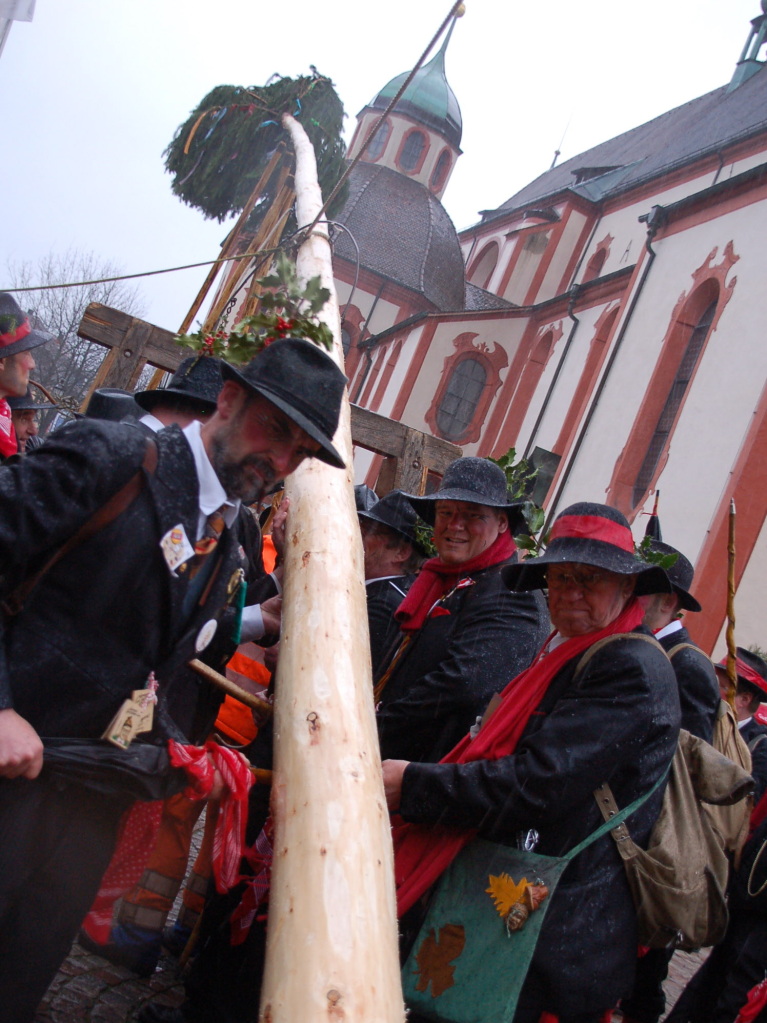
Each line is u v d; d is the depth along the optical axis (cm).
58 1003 271
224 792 230
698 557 1478
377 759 243
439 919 251
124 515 194
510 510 330
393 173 4094
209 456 204
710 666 370
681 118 3316
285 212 916
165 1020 279
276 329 275
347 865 202
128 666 202
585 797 246
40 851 203
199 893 347
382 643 379
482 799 247
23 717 196
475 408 3138
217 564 213
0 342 407
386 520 398
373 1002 178
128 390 687
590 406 2089
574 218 3281
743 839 349
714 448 1588
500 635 301
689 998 402
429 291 3772
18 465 188
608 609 264
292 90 983
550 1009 242
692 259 1945
